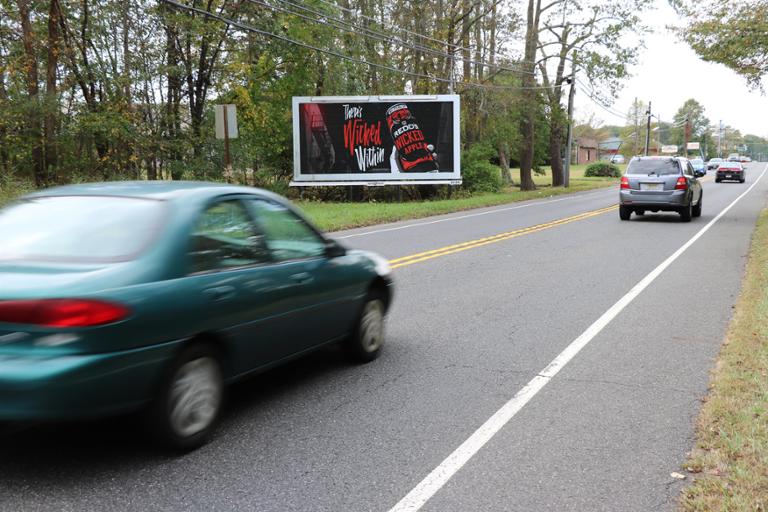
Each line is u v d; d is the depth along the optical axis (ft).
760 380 16.38
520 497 11.25
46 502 10.81
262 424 14.38
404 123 98.12
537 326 23.17
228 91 94.63
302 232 16.81
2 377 10.69
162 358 12.03
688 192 60.18
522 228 57.11
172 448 12.57
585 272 34.09
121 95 80.28
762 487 11.12
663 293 28.66
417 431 14.08
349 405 15.60
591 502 11.05
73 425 14.03
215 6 90.43
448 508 10.88
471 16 126.93
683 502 10.82
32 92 70.95
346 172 99.09
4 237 12.85
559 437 13.76
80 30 81.00
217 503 10.93
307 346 16.46
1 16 76.69
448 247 44.11
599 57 123.95
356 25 101.40
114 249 12.26
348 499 11.14
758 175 216.74
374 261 19.48
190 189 14.25
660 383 17.13
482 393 16.46
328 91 110.63
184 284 12.52
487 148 124.26
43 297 10.85
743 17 58.54
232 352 13.78
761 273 31.45
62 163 75.87
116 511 10.60
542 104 137.18
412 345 20.89
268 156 107.24
